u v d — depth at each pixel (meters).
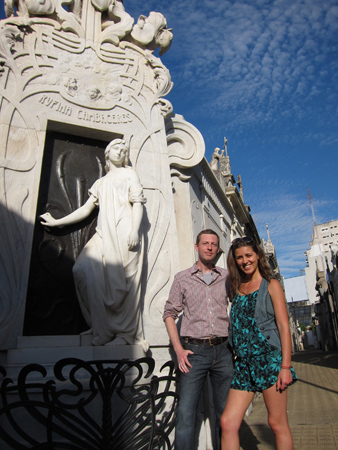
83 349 3.28
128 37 4.95
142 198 3.83
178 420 2.75
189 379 2.87
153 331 3.92
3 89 3.91
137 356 3.42
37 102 4.10
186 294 3.11
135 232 3.64
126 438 2.77
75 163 4.38
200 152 5.22
